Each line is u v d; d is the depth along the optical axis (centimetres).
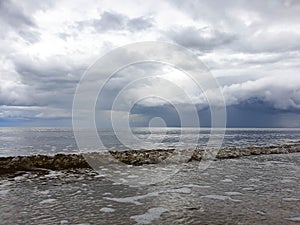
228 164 2052
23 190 1232
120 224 830
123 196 1145
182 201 1073
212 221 848
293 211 943
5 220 859
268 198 1112
